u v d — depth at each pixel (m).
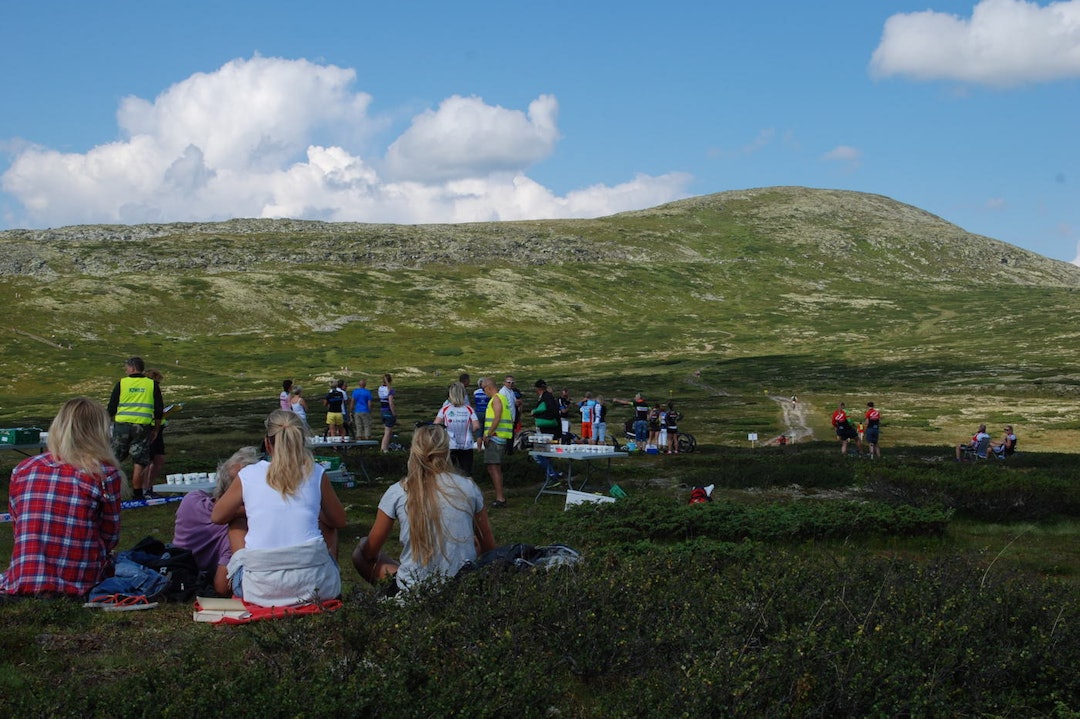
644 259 189.00
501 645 5.68
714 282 173.62
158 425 15.90
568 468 19.91
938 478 14.92
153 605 7.66
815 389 71.88
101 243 155.75
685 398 64.69
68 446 7.68
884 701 5.30
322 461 18.22
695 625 6.38
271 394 74.12
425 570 7.23
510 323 132.88
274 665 5.60
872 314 147.12
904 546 12.37
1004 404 59.78
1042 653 6.14
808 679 5.42
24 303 112.81
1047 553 12.01
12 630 6.53
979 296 164.38
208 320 118.06
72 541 7.53
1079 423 48.50
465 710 4.84
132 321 113.44
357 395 27.08
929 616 6.46
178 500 15.48
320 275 145.62
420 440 7.45
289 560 7.32
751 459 25.05
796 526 12.13
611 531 11.99
